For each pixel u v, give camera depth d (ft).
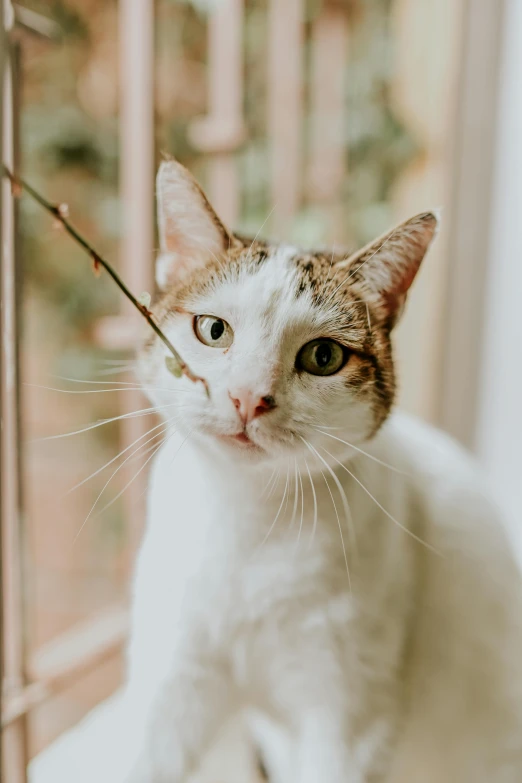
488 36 4.74
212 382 2.17
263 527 2.40
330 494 2.39
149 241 3.20
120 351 4.17
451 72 4.82
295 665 2.50
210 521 2.42
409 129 5.21
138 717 2.53
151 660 2.49
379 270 2.45
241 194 4.59
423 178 5.20
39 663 2.95
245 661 2.54
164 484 2.55
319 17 5.04
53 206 1.61
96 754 3.27
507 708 2.88
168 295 2.48
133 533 3.63
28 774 2.62
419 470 2.99
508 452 5.16
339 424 2.30
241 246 2.47
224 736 3.29
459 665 2.83
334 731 2.44
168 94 4.73
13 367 2.18
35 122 4.84
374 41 5.18
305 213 5.15
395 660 2.56
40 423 5.27
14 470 2.33
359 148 5.32
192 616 2.44
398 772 3.00
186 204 2.40
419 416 5.31
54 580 5.13
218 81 3.82
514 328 4.99
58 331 5.26
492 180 4.97
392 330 2.58
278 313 2.21
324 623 2.39
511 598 2.98
